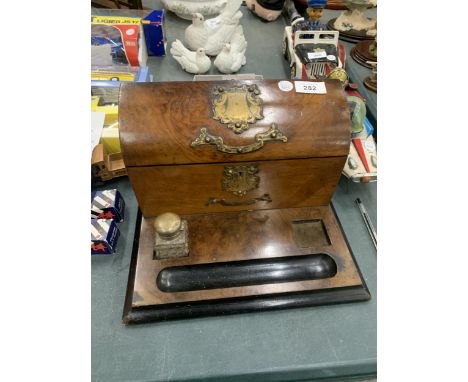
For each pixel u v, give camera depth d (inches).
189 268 29.7
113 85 40.3
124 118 26.4
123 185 38.1
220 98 27.7
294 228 33.5
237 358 25.7
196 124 26.7
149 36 53.7
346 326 27.7
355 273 29.8
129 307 27.5
